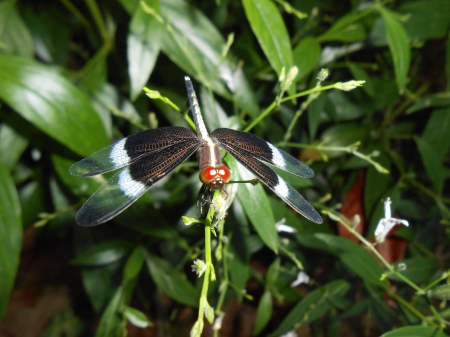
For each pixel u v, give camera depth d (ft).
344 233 0.39
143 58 0.26
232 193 0.23
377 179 0.39
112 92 0.36
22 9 0.41
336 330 0.39
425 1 0.35
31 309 0.55
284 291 0.38
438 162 0.35
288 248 0.39
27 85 0.26
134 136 0.24
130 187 0.22
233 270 0.31
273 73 0.38
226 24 0.42
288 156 0.25
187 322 0.50
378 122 0.46
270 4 0.23
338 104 0.41
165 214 0.36
